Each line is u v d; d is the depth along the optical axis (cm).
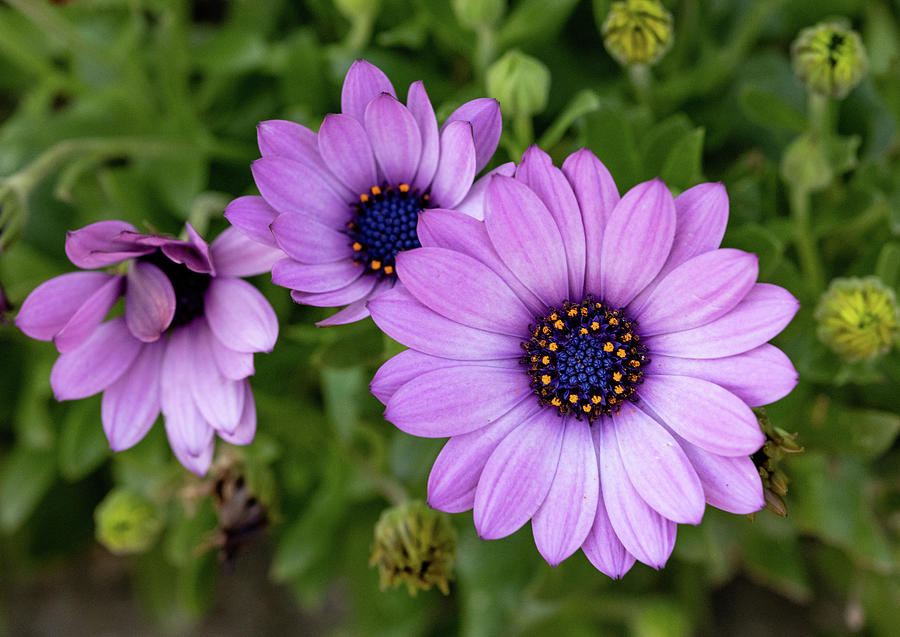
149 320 21
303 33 27
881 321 23
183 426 21
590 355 20
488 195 20
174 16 27
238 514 24
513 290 20
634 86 27
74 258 20
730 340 20
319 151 21
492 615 30
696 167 23
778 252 23
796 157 24
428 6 26
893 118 27
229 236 21
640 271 20
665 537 20
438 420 20
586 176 20
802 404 24
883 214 26
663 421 20
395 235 21
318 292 21
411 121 21
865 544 26
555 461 21
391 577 23
